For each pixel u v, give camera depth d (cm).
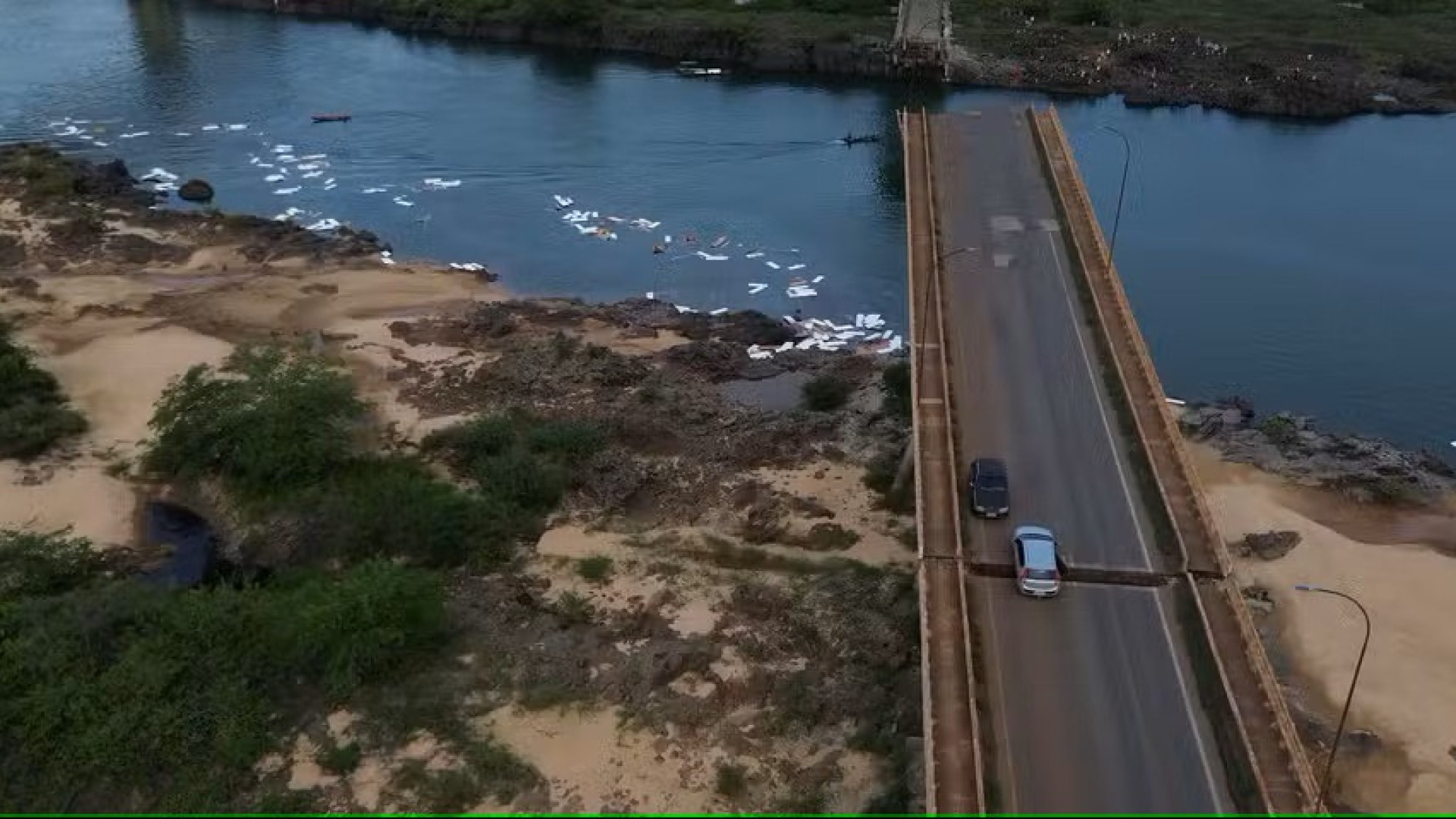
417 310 8525
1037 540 4356
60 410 6894
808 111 12838
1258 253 9550
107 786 4250
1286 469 6531
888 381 7156
